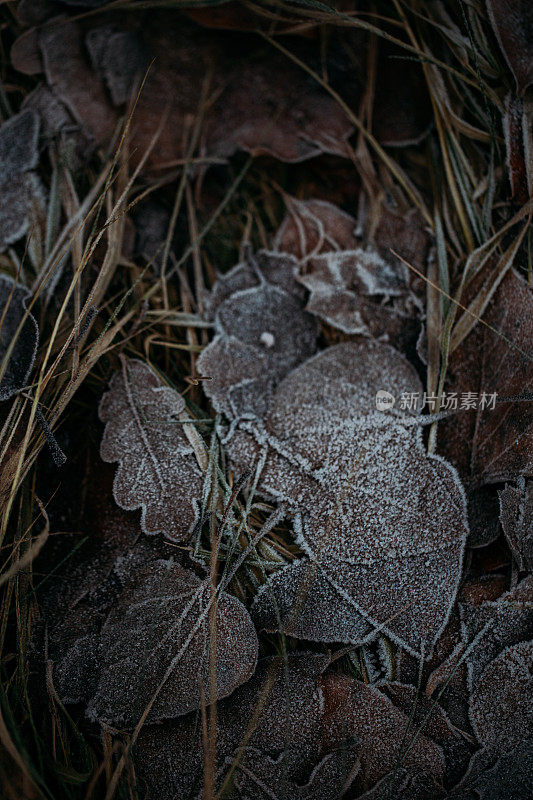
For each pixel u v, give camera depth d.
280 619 0.35
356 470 0.36
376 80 0.40
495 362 0.37
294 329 0.39
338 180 0.41
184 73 0.41
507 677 0.35
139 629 0.35
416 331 0.38
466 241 0.38
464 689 0.35
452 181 0.39
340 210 0.40
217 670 0.35
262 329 0.39
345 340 0.39
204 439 0.37
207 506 0.36
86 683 0.35
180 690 0.35
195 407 0.38
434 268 0.39
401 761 0.34
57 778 0.34
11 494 0.35
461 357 0.37
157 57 0.40
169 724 0.35
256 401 0.38
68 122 0.40
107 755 0.34
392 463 0.36
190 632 0.35
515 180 0.37
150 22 0.40
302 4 0.39
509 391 0.36
